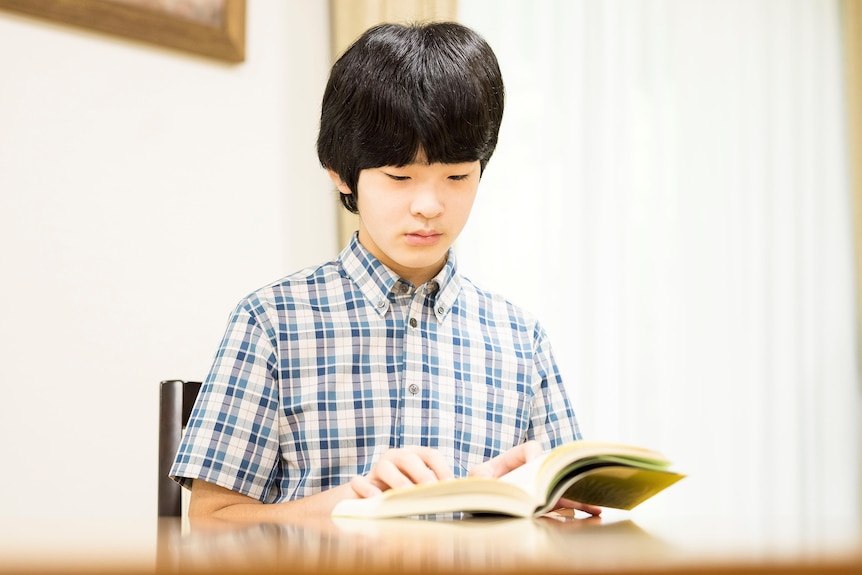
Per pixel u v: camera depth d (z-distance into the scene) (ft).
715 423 9.10
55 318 5.57
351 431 3.45
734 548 1.34
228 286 6.35
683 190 9.04
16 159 5.48
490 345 3.78
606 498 2.54
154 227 6.02
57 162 5.64
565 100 8.32
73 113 5.71
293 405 3.42
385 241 3.31
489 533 1.77
